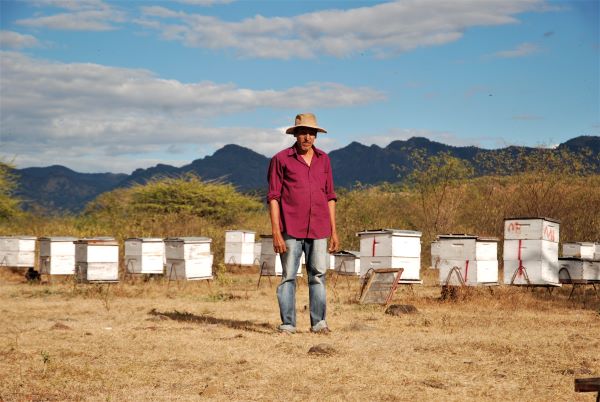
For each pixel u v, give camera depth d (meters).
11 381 5.69
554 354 6.98
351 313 10.86
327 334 8.32
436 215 24.75
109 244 15.41
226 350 7.15
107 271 15.41
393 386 5.57
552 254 12.61
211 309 11.67
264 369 6.18
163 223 26.39
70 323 9.60
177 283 17.48
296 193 8.36
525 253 12.48
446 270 12.87
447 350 7.18
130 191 35.84
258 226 31.36
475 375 6.00
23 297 14.26
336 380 5.77
